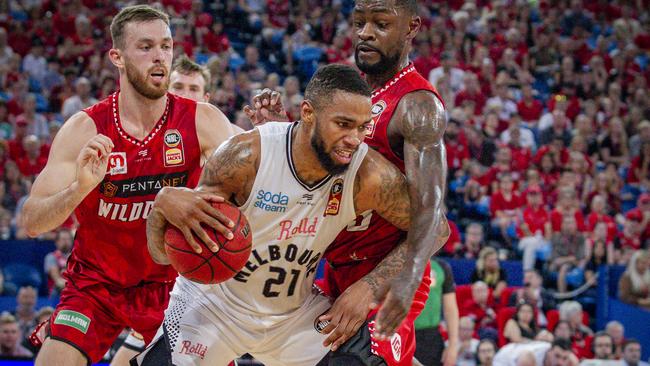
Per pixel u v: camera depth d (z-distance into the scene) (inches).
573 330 572.7
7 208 652.1
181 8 944.9
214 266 190.9
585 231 713.6
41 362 235.8
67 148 238.2
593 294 670.5
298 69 940.6
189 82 323.6
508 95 910.4
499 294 585.3
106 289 247.4
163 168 242.4
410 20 217.2
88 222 243.8
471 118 840.3
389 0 214.1
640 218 749.9
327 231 207.9
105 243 244.7
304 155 196.2
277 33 979.9
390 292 189.6
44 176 234.8
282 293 215.9
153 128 241.4
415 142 204.1
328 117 187.9
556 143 831.1
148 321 249.3
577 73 1003.9
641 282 640.4
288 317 220.5
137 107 239.3
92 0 931.3
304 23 990.4
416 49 958.4
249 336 219.0
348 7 1059.9
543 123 874.8
